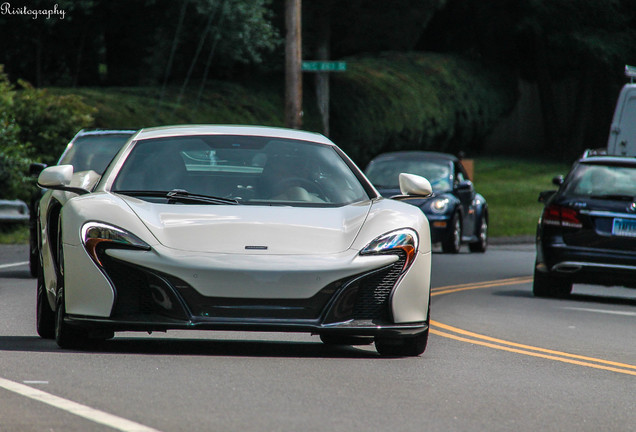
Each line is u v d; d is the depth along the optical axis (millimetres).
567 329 32125
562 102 161375
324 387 19719
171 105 89562
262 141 26281
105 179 24656
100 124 80875
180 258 21797
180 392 18656
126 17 92812
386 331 22500
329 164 25891
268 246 22219
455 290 44406
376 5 110312
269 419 16734
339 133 115500
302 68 75125
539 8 151000
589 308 39375
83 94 83500
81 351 23109
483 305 38531
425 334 23859
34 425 15812
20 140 71938
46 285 25281
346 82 119562
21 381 19281
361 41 116625
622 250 42219
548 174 139500
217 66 102938
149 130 26734
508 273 54125
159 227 22438
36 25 88062
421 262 23125
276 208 23609
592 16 152375
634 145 58125
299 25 75188
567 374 22938
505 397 19672
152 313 21906
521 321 33781
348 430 16234
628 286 43188
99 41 97000
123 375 20156
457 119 139875
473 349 26297
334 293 22109
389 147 124812
